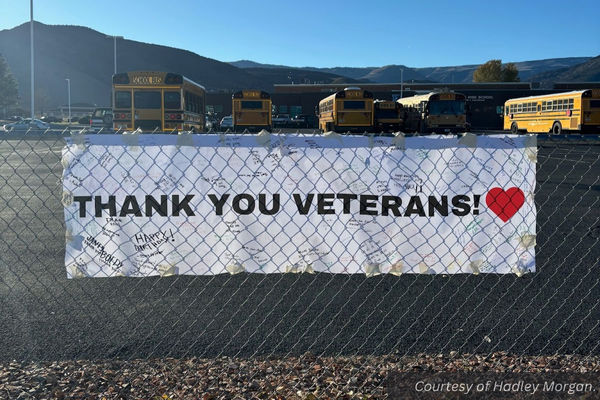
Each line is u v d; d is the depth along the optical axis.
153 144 3.69
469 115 35.03
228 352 4.60
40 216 9.95
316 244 3.80
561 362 4.43
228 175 3.74
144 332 4.96
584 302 5.84
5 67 111.62
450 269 3.86
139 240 3.71
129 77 24.95
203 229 3.74
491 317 5.40
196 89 28.91
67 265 3.68
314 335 4.95
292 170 3.77
